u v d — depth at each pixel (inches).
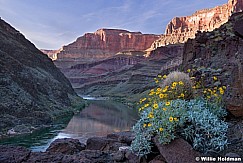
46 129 1058.1
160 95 204.1
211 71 559.8
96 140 314.5
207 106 209.3
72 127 1125.7
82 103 2549.2
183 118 174.9
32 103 1338.6
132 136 286.5
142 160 194.9
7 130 938.7
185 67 1173.7
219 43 1090.7
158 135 181.2
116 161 216.4
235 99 207.8
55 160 217.2
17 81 1478.8
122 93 4284.0
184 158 165.5
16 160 212.1
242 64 217.5
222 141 167.3
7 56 1667.1
